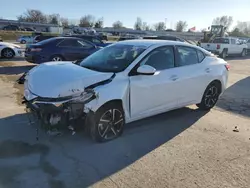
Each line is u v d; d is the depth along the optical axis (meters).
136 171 3.55
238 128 5.32
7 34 48.91
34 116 4.10
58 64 4.78
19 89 7.48
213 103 6.36
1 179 3.23
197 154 4.11
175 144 4.42
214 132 5.03
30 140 4.27
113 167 3.62
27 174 3.36
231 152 4.24
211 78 6.00
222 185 3.34
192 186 3.29
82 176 3.38
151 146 4.29
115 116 4.36
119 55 4.85
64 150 4.01
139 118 4.74
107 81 4.18
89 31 66.25
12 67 11.73
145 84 4.60
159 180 3.38
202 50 6.04
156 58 4.91
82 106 3.85
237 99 7.71
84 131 4.43
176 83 5.16
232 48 22.53
